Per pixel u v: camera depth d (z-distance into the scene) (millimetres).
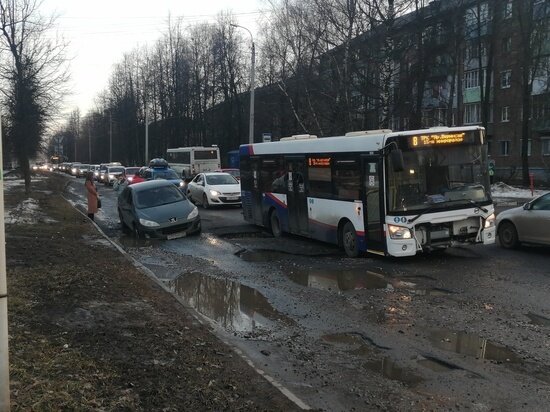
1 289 3117
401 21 33281
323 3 32719
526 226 11727
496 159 46562
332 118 33031
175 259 11984
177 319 6770
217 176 25281
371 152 10859
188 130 66250
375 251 10938
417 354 5762
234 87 57375
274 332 6645
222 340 6055
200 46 61906
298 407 4266
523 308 7418
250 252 12688
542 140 42438
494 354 5703
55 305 6895
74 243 12844
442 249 11898
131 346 5504
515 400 4566
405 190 10516
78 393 4148
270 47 42188
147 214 15242
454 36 31781
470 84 48125
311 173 13336
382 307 7641
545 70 39406
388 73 30328
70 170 87312
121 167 48844
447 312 7305
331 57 31828
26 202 23594
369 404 4508
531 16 36000
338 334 6523
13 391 4031
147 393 4320
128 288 8273
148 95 73688
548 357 5590
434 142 10664
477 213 10859
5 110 26234
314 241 14156
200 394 4387
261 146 15961
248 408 4176
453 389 4816
